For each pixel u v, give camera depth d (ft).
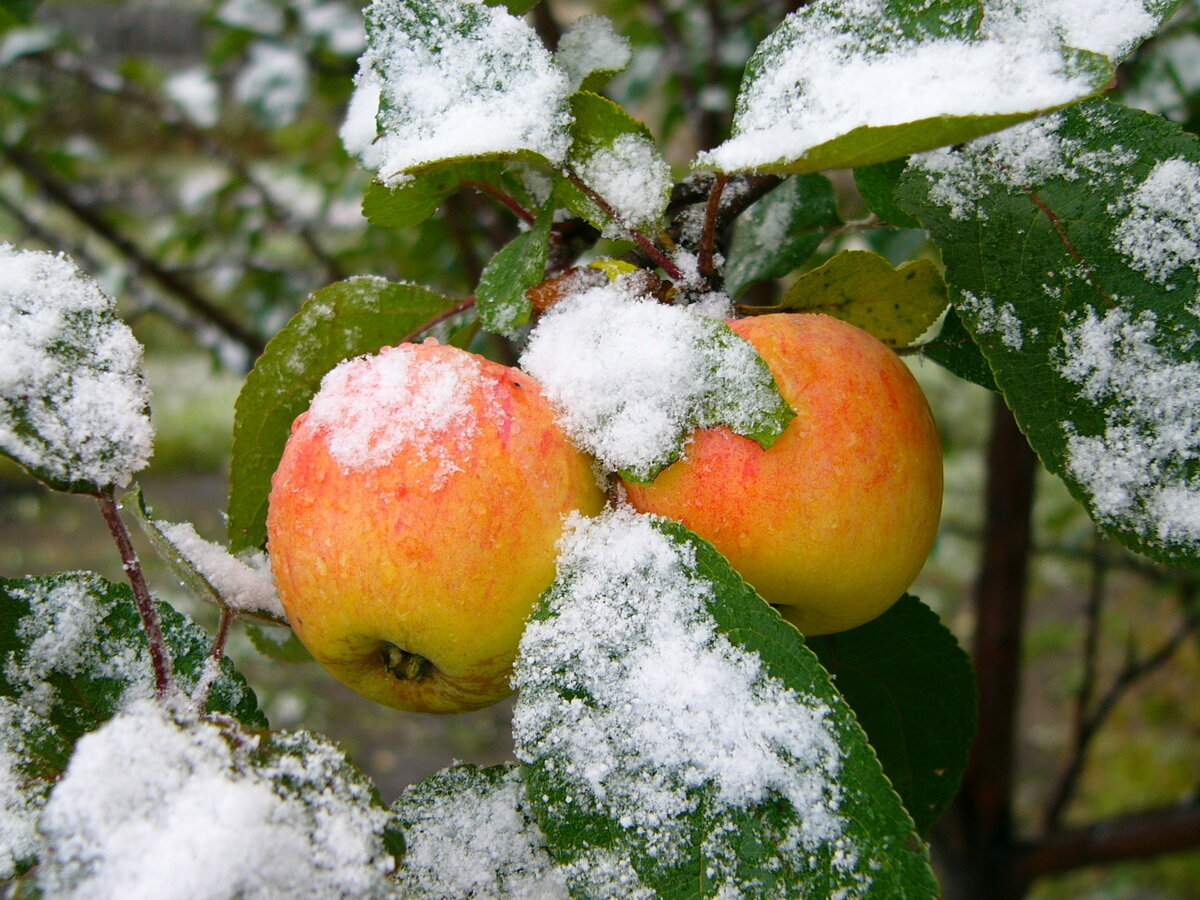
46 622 1.07
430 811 1.06
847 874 0.92
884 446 1.04
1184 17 1.85
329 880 0.93
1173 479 1.01
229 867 0.90
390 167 1.03
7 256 1.05
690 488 1.03
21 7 2.28
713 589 0.98
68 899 0.90
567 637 0.98
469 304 1.20
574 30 1.20
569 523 1.01
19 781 0.99
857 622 1.10
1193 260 1.02
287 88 2.45
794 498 1.02
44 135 3.12
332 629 1.03
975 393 3.82
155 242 2.90
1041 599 5.46
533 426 1.02
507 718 4.98
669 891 0.94
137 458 1.04
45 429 1.02
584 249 1.19
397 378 1.03
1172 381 1.01
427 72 1.05
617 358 1.03
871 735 1.26
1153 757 4.40
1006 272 1.04
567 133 1.05
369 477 1.00
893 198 1.06
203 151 2.82
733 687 0.96
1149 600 4.64
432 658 1.02
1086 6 1.04
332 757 0.97
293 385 1.17
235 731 0.97
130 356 1.05
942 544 4.76
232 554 1.18
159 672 1.02
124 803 0.92
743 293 1.38
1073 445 1.02
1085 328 1.02
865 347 1.07
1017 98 0.91
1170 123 1.03
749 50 2.38
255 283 2.75
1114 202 1.03
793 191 1.36
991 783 2.62
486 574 0.99
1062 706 4.96
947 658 1.24
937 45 0.97
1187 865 4.16
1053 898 4.18
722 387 1.02
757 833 0.94
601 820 0.95
